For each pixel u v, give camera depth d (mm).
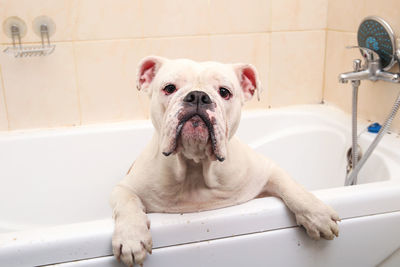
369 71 1606
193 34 1950
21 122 1868
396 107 1442
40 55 1807
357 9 1857
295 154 2010
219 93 1042
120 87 1936
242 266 1133
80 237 1009
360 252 1210
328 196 1153
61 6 1789
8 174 1774
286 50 2090
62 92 1881
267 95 2123
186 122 931
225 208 1125
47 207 1824
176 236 1070
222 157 969
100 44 1867
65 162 1842
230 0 1958
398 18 1595
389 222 1207
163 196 1137
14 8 1741
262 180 1212
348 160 1739
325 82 2172
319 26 2104
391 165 1495
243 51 2029
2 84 1810
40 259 994
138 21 1880
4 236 1007
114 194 1143
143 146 1914
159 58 1137
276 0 2014
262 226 1120
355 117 1609
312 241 1157
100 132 1864
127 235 985
